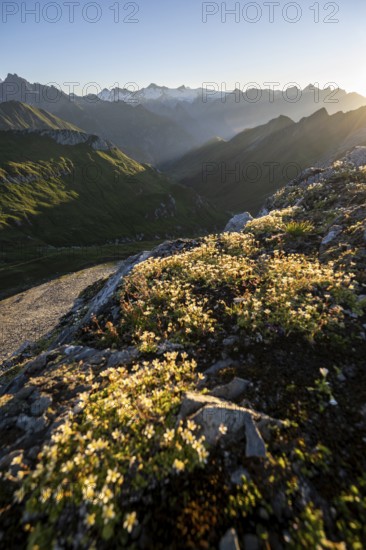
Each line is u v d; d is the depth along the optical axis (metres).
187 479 0.37
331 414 0.45
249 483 0.36
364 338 0.60
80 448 0.42
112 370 0.56
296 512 0.34
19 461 0.40
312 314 0.67
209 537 0.32
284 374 0.53
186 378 0.56
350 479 0.37
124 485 0.37
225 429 0.40
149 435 0.41
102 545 0.32
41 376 0.65
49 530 0.33
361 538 0.32
